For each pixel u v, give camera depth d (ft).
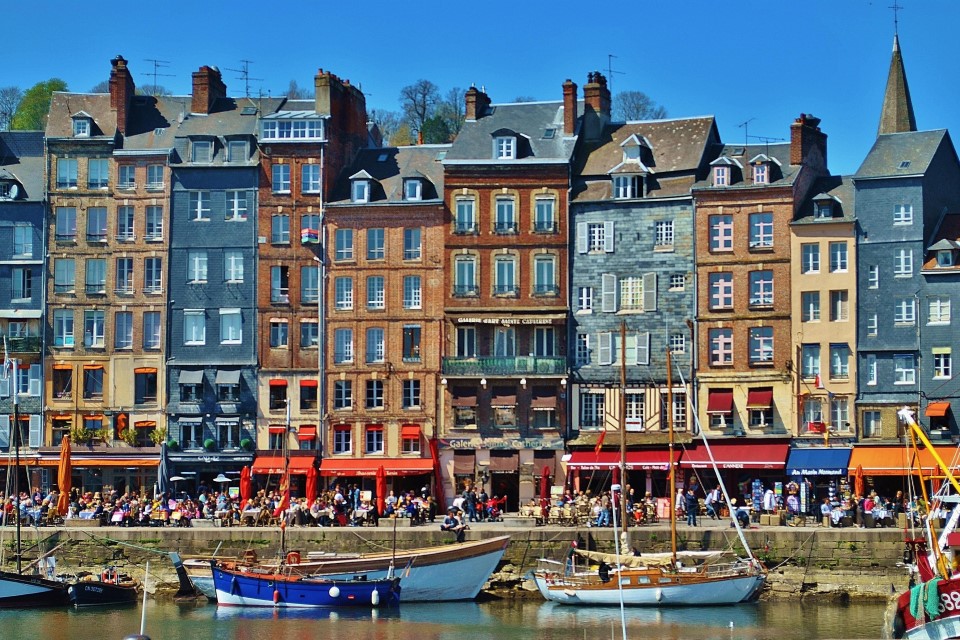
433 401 271.49
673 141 274.36
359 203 274.98
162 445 261.85
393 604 209.97
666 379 264.93
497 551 216.74
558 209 270.87
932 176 260.21
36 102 402.31
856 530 218.59
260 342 276.41
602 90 281.13
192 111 286.46
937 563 173.99
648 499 242.99
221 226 278.67
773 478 258.16
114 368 279.08
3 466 276.82
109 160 281.33
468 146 276.00
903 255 256.93
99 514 240.32
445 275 272.10
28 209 282.15
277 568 212.64
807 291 260.01
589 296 269.44
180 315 278.46
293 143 277.23
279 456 273.75
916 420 253.24
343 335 275.18
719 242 264.31
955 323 253.03
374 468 268.62
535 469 267.80
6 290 281.95
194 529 229.45
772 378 260.01
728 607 208.33
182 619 202.08
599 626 194.80
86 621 200.54
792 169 264.93
